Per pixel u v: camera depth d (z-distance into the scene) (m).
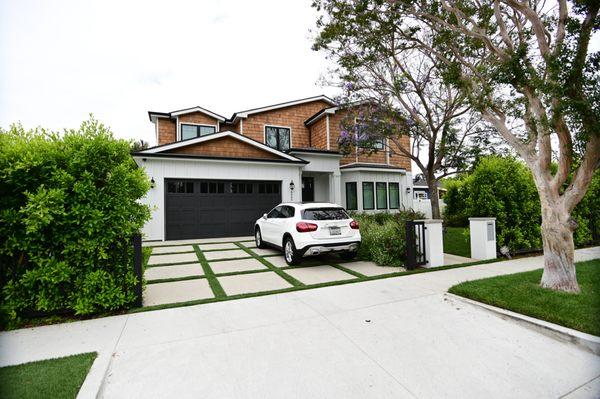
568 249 4.32
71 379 2.44
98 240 3.94
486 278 5.19
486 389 2.33
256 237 9.62
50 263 3.67
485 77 5.25
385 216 12.53
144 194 4.57
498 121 5.03
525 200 7.66
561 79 3.76
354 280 5.54
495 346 3.03
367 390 2.33
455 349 2.97
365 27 8.29
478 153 10.90
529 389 2.34
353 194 15.84
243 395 2.28
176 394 2.29
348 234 6.91
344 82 11.04
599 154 3.85
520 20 5.40
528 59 4.22
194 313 3.98
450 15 6.62
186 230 11.42
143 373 2.57
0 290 3.60
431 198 11.31
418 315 3.84
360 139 11.62
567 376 2.51
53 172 3.72
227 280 5.69
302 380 2.46
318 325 3.56
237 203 12.31
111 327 3.54
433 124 11.28
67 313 3.89
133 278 4.13
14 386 2.33
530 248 7.73
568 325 3.23
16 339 3.22
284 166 13.11
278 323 3.62
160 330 3.45
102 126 4.21
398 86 9.99
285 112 17.34
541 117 4.04
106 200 3.97
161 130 16.09
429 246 6.61
